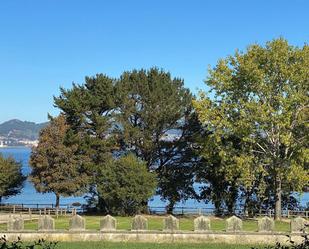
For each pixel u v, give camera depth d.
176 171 69.62
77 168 65.62
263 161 55.25
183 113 70.62
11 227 36.91
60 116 66.06
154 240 36.34
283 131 53.47
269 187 61.00
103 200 66.31
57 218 56.38
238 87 54.91
